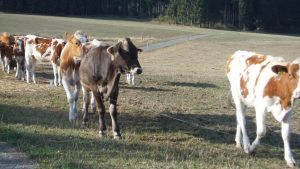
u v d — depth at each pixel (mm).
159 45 57281
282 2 125688
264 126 10500
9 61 24281
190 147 11531
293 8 126000
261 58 10969
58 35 66312
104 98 12148
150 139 12266
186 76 28328
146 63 37688
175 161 9828
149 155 10273
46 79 22844
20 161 9477
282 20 126312
